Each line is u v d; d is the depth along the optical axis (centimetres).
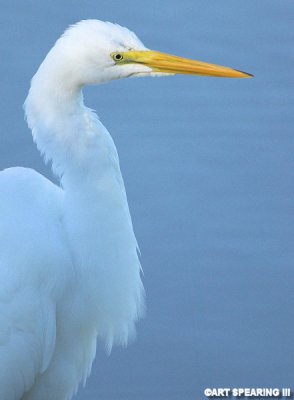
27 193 1007
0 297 980
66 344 1045
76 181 995
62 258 995
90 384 1227
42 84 977
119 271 1026
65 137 984
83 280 1015
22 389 1027
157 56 999
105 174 996
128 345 1256
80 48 968
